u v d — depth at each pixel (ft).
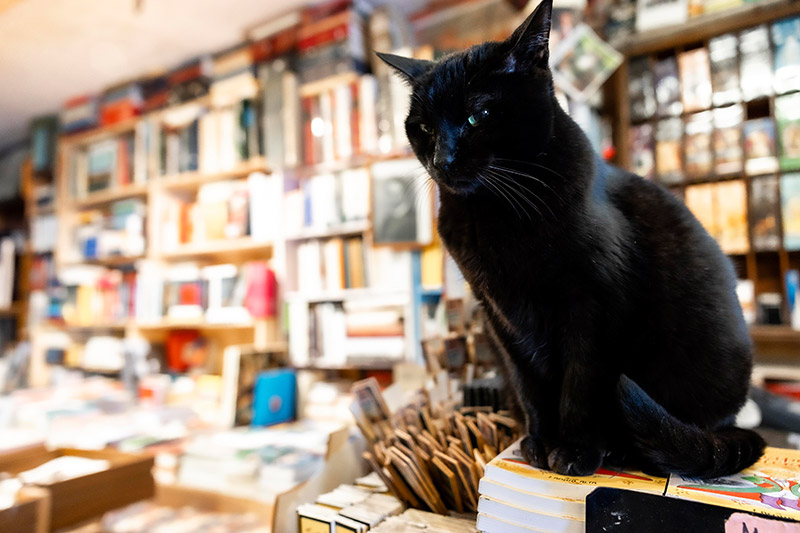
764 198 5.75
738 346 2.26
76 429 6.17
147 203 10.07
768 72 5.73
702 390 2.18
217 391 7.72
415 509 2.24
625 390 1.84
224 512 5.24
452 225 2.39
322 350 7.14
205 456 5.49
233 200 8.20
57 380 10.04
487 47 2.39
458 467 2.12
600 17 6.54
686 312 2.17
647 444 1.82
